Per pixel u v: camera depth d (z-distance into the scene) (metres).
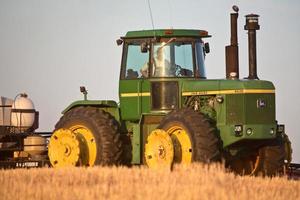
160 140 51.56
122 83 56.25
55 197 38.25
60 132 55.22
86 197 38.06
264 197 38.62
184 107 53.28
